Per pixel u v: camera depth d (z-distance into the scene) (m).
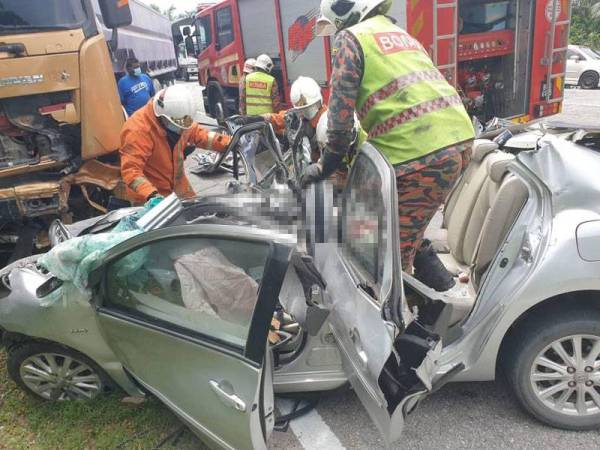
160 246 2.30
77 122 4.09
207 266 2.21
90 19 4.12
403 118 2.49
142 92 7.88
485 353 2.42
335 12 2.71
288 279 2.33
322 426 2.65
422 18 5.39
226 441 2.18
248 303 2.12
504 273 2.41
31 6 3.84
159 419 2.76
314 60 7.80
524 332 2.43
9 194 3.92
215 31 10.76
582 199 2.36
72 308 2.55
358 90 2.59
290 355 2.53
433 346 1.93
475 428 2.58
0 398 3.03
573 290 2.30
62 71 3.95
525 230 2.41
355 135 2.76
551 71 6.61
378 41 2.54
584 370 2.43
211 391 2.17
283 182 2.97
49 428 2.77
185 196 4.01
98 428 2.73
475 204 3.12
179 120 3.46
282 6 8.23
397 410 1.99
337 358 2.48
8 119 3.92
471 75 6.70
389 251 1.97
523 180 2.51
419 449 2.48
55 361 2.80
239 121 3.73
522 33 6.44
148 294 2.38
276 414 2.67
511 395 2.77
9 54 3.78
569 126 3.04
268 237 2.05
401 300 1.94
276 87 7.57
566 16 6.57
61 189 4.11
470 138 2.57
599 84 15.76
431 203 2.59
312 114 3.56
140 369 2.46
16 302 2.67
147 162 3.67
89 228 3.22
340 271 2.39
